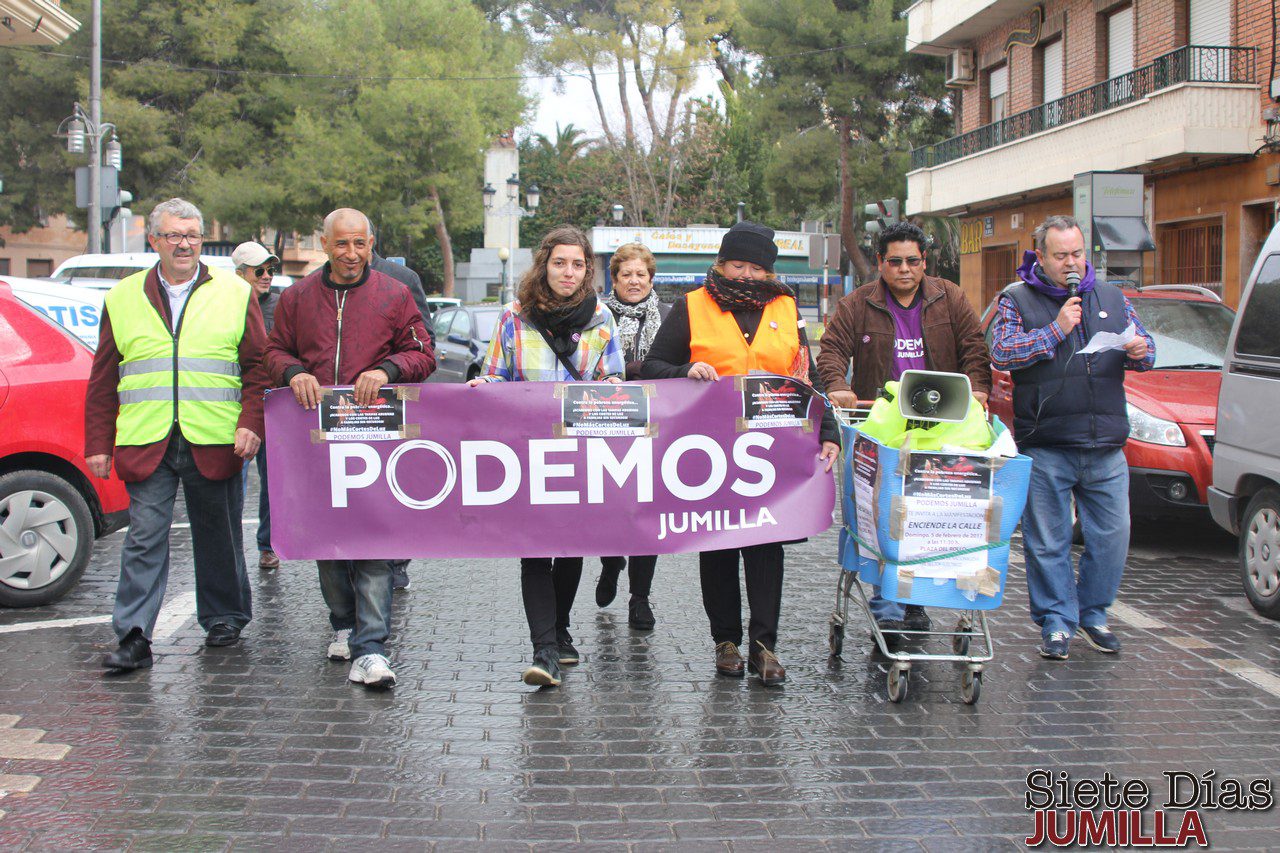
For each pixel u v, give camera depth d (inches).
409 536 213.9
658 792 165.2
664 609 272.1
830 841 150.9
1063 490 238.1
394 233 1873.8
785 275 1135.6
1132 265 602.9
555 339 217.6
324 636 243.4
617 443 215.3
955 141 1087.0
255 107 1739.7
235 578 233.3
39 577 263.0
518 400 214.7
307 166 1668.3
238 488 234.2
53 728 185.8
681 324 220.2
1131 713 201.9
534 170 2293.3
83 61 1652.3
